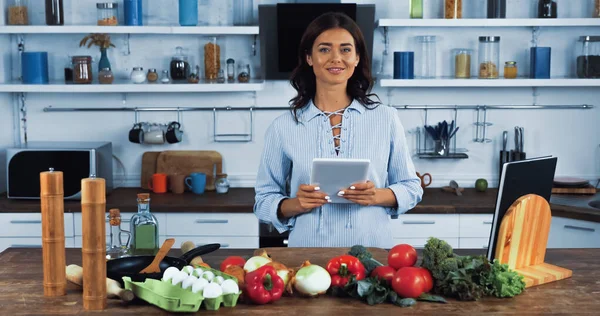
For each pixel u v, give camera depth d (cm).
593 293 203
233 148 454
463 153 448
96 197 188
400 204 264
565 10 445
